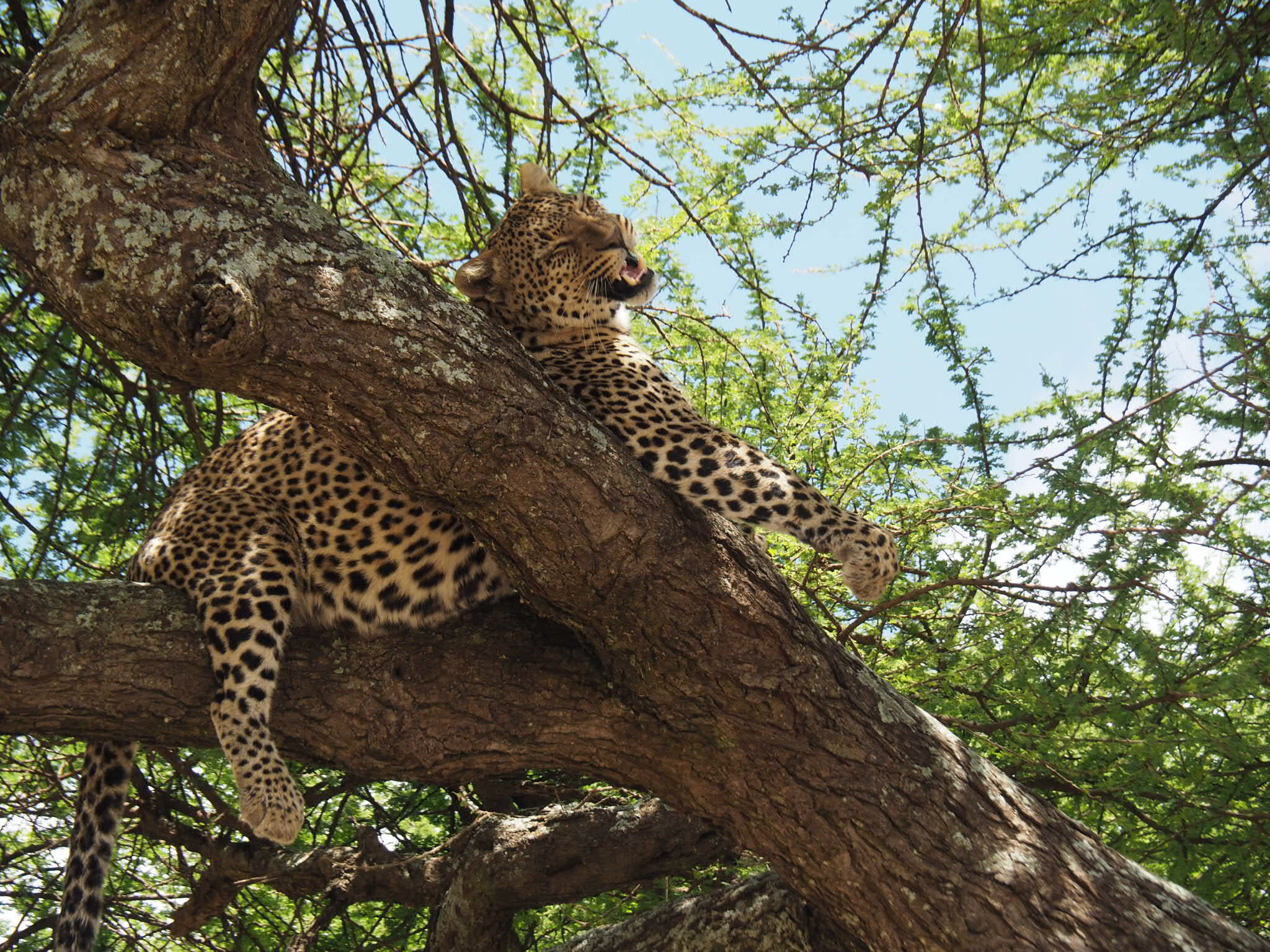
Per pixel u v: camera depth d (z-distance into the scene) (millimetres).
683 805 4484
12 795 6734
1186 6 5395
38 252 3549
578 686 4402
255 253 3479
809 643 4250
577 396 5047
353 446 3756
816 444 6977
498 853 5938
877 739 4258
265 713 4223
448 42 5918
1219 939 4102
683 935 4898
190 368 3500
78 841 4691
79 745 6996
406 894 6414
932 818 4176
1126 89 5930
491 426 3674
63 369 6367
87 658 3973
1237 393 5215
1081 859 4234
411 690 4344
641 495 3959
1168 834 5543
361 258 3643
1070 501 5246
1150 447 5457
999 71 5863
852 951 4594
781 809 4246
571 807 6160
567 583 3967
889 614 6488
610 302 5820
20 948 6453
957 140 5297
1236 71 5719
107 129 3570
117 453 6625
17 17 5691
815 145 5082
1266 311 5867
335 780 7332
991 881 4098
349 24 5797
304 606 4605
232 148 3744
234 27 3600
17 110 3617
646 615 4043
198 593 4273
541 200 5734
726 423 7207
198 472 5160
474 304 5758
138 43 3566
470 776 4453
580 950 5082
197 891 6680
